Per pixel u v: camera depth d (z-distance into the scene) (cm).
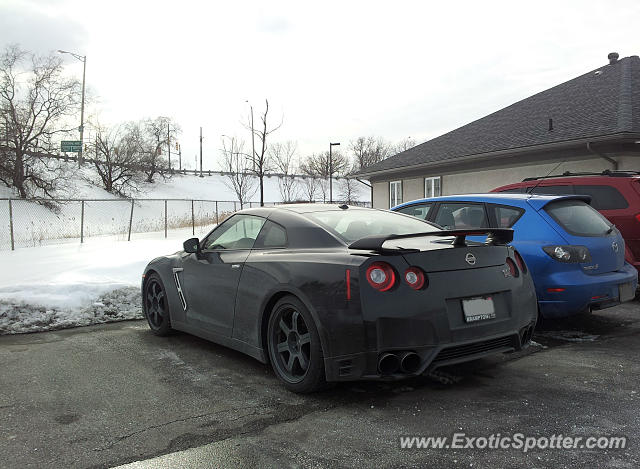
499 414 308
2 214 3119
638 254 601
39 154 3781
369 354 317
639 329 524
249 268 398
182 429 296
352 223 407
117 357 451
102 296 648
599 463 246
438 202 618
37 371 411
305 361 351
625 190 619
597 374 380
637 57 1672
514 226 520
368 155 8369
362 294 318
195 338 520
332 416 311
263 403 336
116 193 5034
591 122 1280
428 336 320
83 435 289
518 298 366
